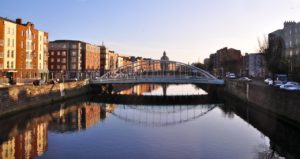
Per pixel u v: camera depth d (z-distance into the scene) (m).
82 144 26.55
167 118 42.19
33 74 66.12
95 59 119.69
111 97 70.25
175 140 28.47
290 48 71.69
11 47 57.50
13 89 38.47
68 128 33.28
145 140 28.38
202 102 62.41
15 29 58.81
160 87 122.88
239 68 123.50
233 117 42.00
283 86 44.62
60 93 56.59
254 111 46.47
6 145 25.66
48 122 36.09
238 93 60.09
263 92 44.09
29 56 64.62
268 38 75.81
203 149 25.28
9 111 37.31
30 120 36.66
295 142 27.08
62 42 100.81
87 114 43.91
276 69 64.06
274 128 32.88
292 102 32.72
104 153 23.91
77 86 66.62
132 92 90.44
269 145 26.30
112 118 41.53
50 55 101.12
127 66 81.44
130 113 47.16
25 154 23.23
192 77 75.00
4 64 55.19
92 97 69.38
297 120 31.16
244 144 26.88
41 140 27.70
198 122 38.50
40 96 47.53
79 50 101.62
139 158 22.64
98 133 31.25
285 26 75.06
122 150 24.78
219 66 148.75
